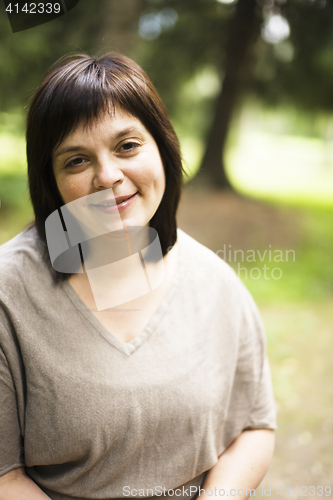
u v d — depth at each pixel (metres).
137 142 0.81
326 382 3.11
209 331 0.92
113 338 0.84
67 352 0.82
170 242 0.96
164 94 9.03
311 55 8.49
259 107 10.52
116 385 0.81
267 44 9.10
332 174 15.34
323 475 2.23
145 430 0.83
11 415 0.85
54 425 0.81
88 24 6.21
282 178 13.77
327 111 9.52
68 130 0.77
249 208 8.21
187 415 0.86
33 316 0.82
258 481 0.98
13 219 5.65
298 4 7.95
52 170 0.84
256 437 1.02
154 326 0.87
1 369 0.82
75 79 0.77
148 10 8.23
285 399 2.90
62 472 0.87
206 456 0.91
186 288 0.93
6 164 7.89
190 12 8.51
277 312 4.26
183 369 0.86
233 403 1.00
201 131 11.70
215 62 9.24
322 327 3.99
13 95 6.12
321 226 7.55
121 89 0.79
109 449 0.83
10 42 5.67
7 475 0.87
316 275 5.32
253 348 1.01
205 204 8.08
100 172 0.78
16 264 0.85
